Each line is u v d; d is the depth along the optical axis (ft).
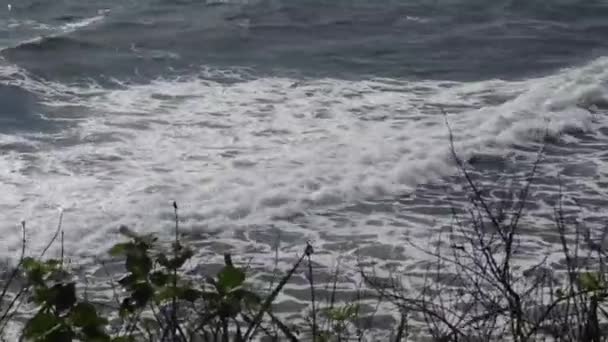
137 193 37.70
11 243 32.53
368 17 78.84
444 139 44.86
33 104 52.39
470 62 65.21
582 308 18.38
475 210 36.35
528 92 52.95
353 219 35.86
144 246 14.90
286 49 68.03
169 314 19.07
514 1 84.33
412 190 38.88
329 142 44.80
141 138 45.85
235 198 37.09
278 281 29.99
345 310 20.18
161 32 72.38
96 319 13.50
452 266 30.50
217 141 45.37
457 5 83.25
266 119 49.49
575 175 41.24
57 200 36.76
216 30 73.20
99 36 70.08
